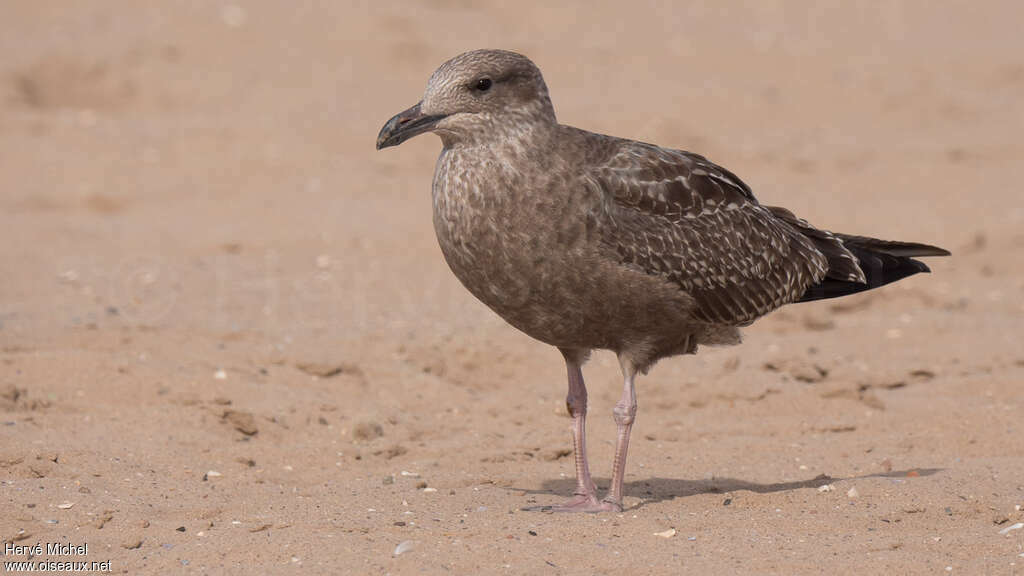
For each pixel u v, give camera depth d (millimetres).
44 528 9703
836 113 30859
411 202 23578
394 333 16219
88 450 11578
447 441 12773
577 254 9820
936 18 40906
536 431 13250
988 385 14602
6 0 33438
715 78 32438
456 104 9820
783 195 24547
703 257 10492
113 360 13906
